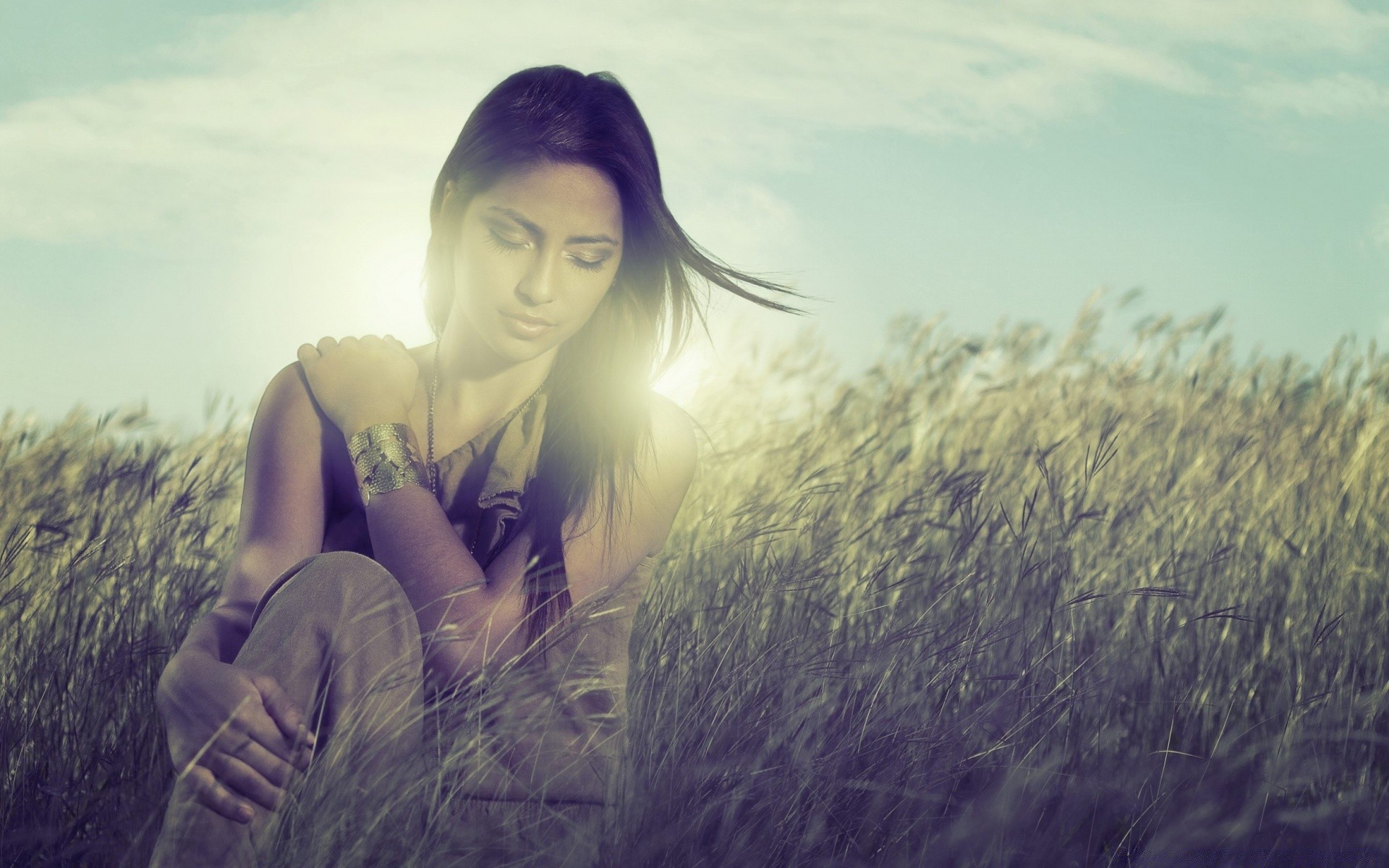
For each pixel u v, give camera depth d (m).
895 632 2.58
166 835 1.65
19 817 2.07
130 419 3.93
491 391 2.18
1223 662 2.93
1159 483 4.08
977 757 2.38
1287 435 4.71
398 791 1.72
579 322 2.04
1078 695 2.54
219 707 1.67
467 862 1.78
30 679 2.40
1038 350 5.55
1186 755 2.50
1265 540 3.71
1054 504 3.14
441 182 2.09
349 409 2.07
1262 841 2.29
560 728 1.99
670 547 3.35
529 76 2.04
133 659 2.40
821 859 2.06
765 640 2.59
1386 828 2.32
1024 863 2.18
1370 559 3.62
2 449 3.98
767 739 2.17
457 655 1.92
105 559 2.84
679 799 2.02
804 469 3.92
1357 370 5.30
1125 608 3.06
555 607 2.04
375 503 2.02
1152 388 5.46
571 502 2.09
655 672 2.44
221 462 3.55
